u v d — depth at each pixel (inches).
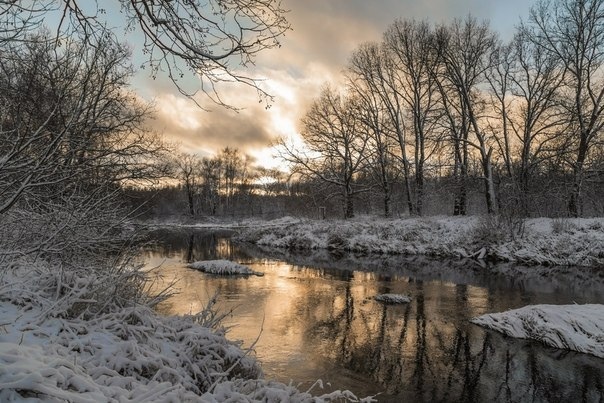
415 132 1342.3
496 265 869.2
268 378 319.0
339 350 381.1
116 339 180.2
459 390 307.3
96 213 238.2
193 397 143.7
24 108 187.8
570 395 301.0
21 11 169.6
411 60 1325.0
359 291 617.0
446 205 1518.2
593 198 1189.1
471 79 1211.9
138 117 425.4
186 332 205.9
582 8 1019.3
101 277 213.6
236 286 629.3
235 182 3361.2
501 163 1237.1
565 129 1053.8
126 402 125.0
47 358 132.7
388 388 308.7
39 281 203.9
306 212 1734.7
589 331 393.7
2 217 197.2
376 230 1179.9
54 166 186.1
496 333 430.9
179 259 925.8
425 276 748.0
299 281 684.7
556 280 711.1
